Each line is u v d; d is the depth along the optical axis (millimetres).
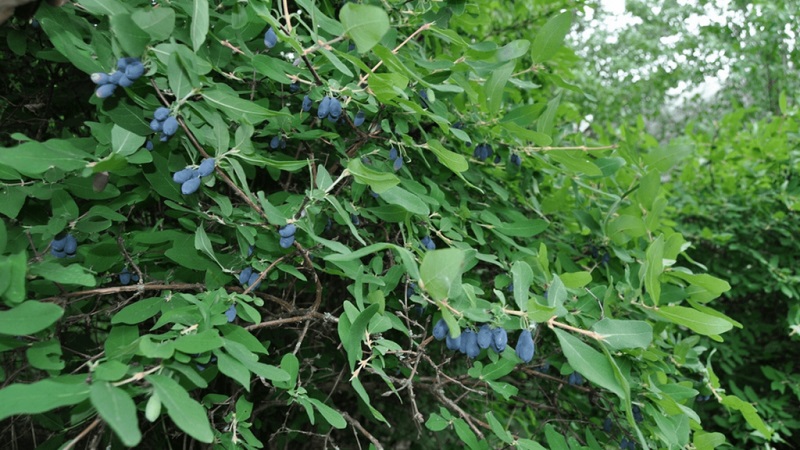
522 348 1396
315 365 2713
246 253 1680
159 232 1669
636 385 1928
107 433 1759
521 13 3578
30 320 975
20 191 1489
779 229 4508
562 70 3150
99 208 1559
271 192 2672
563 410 2689
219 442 1555
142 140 1306
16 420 2000
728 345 4566
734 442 4336
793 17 7426
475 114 2258
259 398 2963
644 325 1346
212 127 1506
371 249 1182
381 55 1452
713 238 4594
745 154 4855
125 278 1776
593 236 2557
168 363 1119
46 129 2537
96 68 1350
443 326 1507
